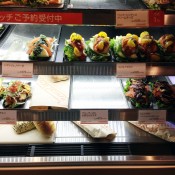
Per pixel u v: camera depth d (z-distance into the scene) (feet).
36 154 5.73
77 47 5.35
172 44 5.40
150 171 5.63
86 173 5.60
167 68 5.38
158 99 5.73
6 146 5.88
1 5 4.96
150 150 5.87
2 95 5.90
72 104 5.77
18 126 6.16
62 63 5.31
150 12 4.89
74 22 4.95
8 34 6.48
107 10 4.91
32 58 5.36
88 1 5.57
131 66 5.29
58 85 6.28
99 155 5.73
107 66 5.34
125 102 5.85
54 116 5.65
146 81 6.48
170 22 4.98
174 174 5.68
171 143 6.02
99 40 5.45
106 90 6.29
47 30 6.71
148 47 5.40
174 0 5.00
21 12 4.89
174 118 5.67
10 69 5.27
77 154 5.74
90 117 5.62
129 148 5.90
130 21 4.91
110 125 6.52
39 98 5.75
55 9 4.94
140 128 6.42
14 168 5.50
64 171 5.56
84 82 6.59
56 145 5.93
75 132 6.32
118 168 5.58
